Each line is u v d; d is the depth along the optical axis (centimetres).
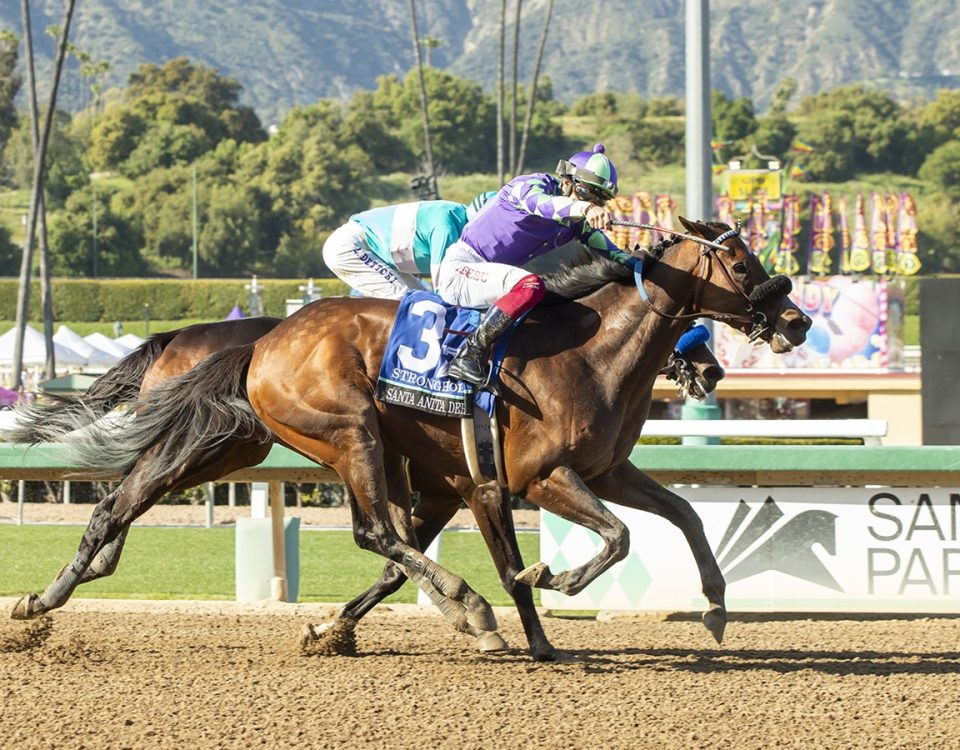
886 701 865
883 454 1230
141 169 14388
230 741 760
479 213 1007
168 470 1016
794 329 959
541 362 942
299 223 12838
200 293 10262
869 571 1271
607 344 954
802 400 3366
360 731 782
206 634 1172
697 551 994
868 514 1272
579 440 927
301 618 1286
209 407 1009
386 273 1080
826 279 3369
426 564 964
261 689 888
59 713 822
